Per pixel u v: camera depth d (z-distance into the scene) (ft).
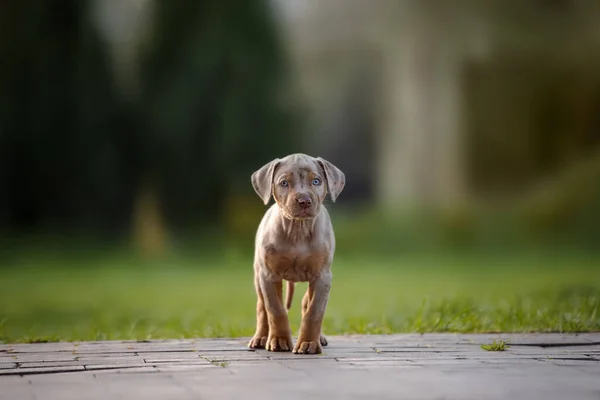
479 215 112.68
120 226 105.60
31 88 98.94
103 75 102.37
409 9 124.47
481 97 118.32
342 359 20.29
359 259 97.66
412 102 126.72
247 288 67.67
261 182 22.13
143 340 24.58
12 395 15.69
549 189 110.83
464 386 16.48
